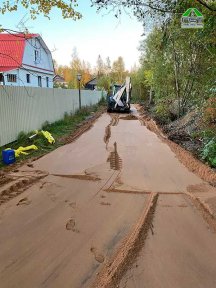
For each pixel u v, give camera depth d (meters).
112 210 5.70
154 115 23.53
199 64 15.71
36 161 9.08
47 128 14.55
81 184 7.12
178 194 6.57
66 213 5.54
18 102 11.45
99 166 8.73
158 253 4.32
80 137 13.76
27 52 28.62
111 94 29.31
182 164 9.09
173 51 17.27
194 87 17.16
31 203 5.95
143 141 13.02
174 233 4.88
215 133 9.77
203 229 5.02
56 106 17.20
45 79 33.97
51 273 3.84
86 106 28.05
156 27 14.28
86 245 4.48
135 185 7.13
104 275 3.81
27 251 4.30
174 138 13.24
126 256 4.21
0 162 8.72
